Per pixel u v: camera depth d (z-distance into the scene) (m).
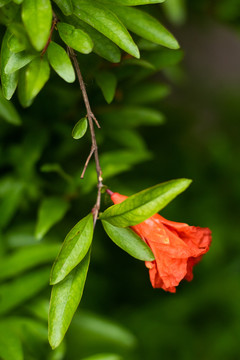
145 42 0.44
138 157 0.49
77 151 0.55
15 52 0.37
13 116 0.43
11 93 0.39
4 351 0.45
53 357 0.48
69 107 0.50
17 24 0.37
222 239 0.80
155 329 0.72
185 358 0.71
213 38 1.04
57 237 0.55
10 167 0.52
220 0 0.59
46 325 0.50
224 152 0.90
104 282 0.68
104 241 0.67
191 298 0.76
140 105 0.66
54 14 0.38
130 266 0.73
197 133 0.99
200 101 1.01
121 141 0.53
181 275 0.39
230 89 1.03
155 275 0.39
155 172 0.75
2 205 0.50
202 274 0.79
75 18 0.40
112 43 0.40
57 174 0.52
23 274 0.52
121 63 0.44
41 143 0.50
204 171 0.87
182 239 0.40
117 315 0.71
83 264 0.39
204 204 0.83
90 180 0.49
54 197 0.49
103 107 0.50
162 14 0.57
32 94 0.37
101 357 0.46
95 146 0.39
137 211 0.37
